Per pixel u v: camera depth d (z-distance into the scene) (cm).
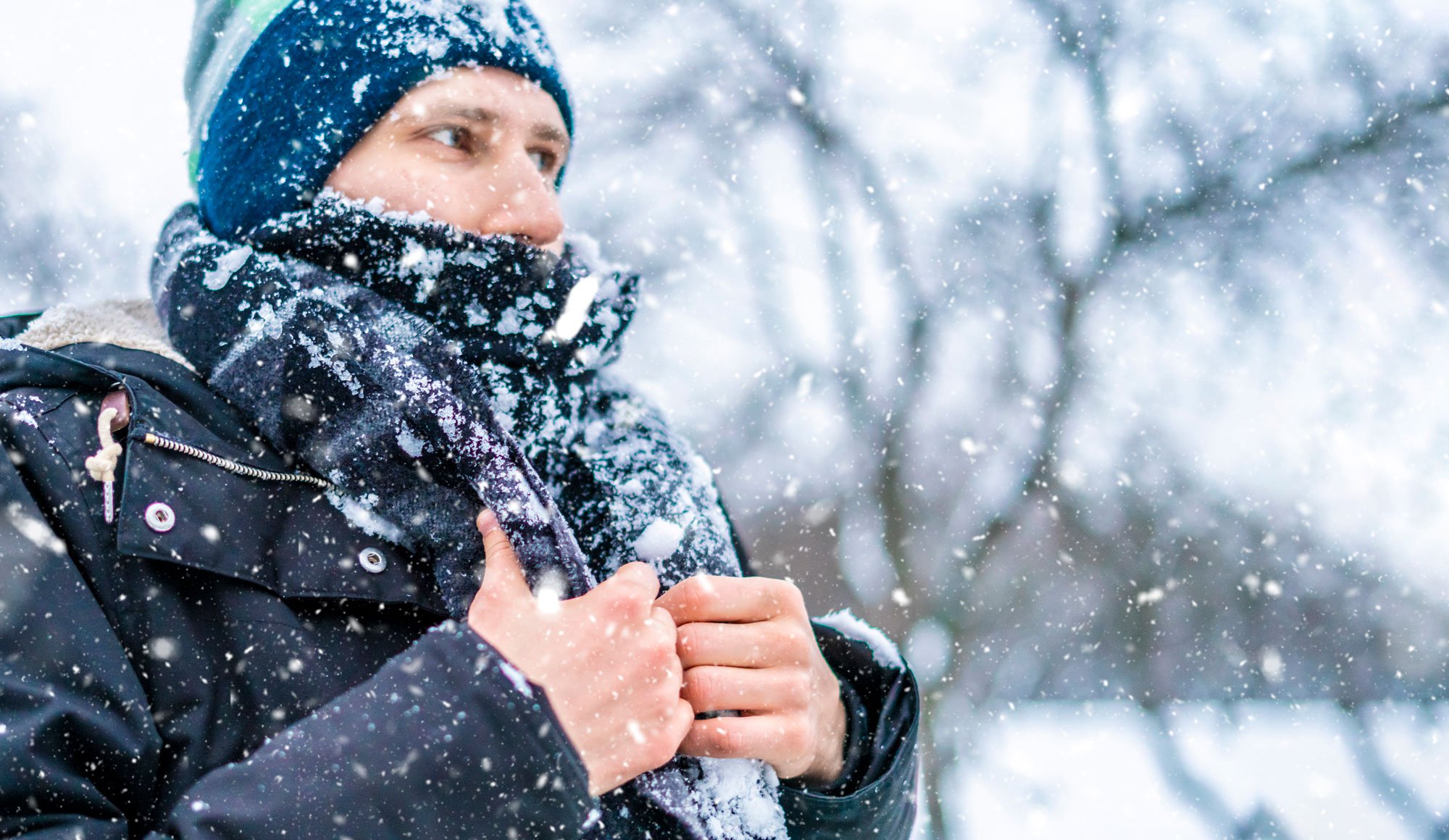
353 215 148
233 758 111
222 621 115
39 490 112
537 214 155
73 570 107
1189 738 759
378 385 127
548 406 153
